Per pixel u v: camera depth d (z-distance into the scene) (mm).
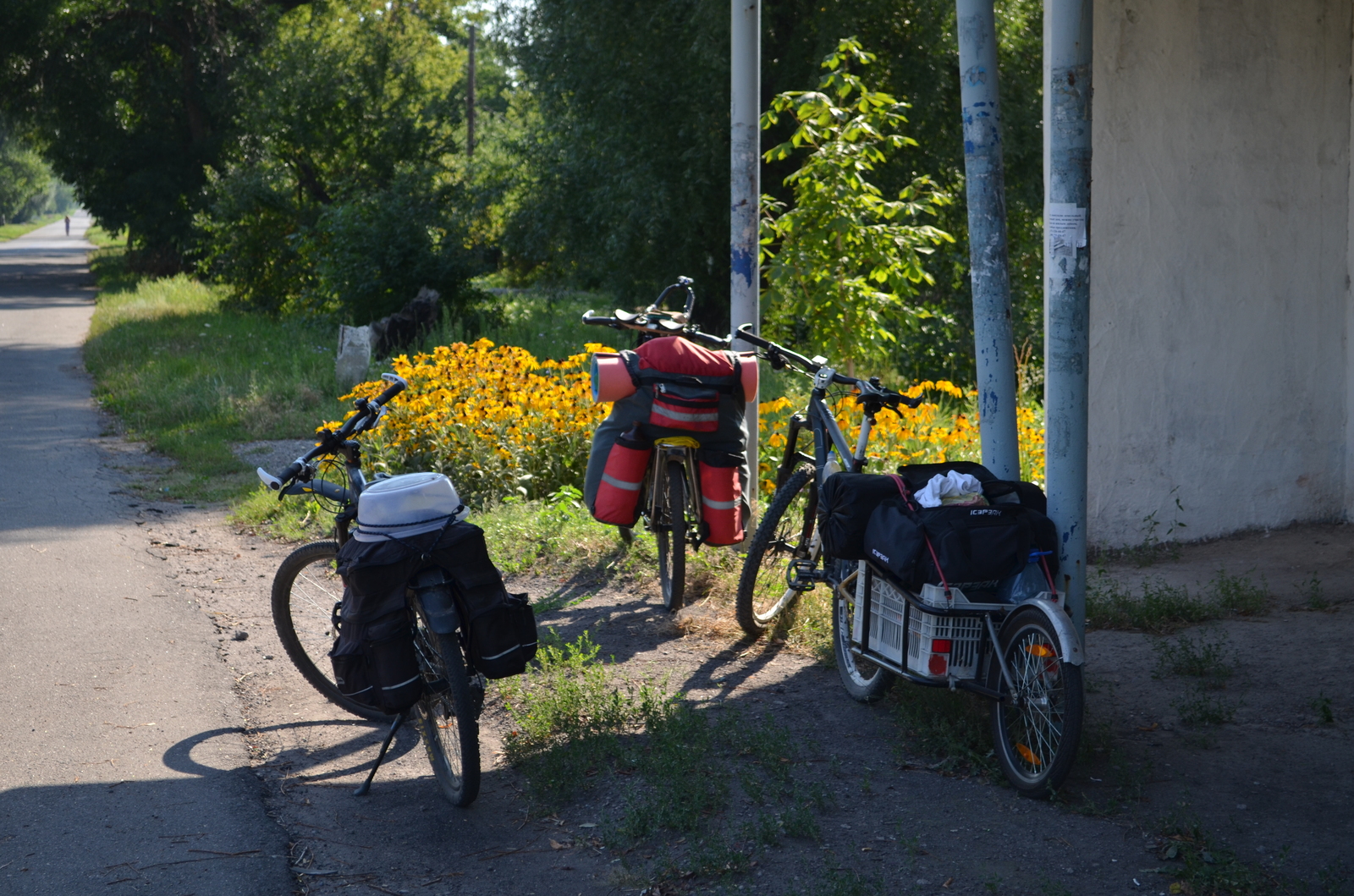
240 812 3561
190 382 13023
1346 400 7070
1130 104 6402
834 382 4961
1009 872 3102
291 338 17875
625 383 5281
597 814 3521
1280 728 4035
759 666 4852
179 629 5316
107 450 10094
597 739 3908
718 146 16047
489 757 3996
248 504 7746
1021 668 3658
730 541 5367
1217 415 6832
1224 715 4137
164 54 36812
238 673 4812
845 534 4055
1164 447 6746
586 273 19359
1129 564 6461
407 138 27250
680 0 15562
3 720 4227
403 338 16234
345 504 4160
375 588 3447
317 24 33906
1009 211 16359
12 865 3219
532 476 7750
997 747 3727
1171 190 6551
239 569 6441
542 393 8203
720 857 3139
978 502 3865
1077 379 4016
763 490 7551
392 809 3619
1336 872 3045
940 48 15484
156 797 3648
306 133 26516
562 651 4918
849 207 9414
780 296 9648
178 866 3225
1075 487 4043
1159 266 6586
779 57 16516
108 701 4445
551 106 18344
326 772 3896
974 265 4355
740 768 3791
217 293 27047
